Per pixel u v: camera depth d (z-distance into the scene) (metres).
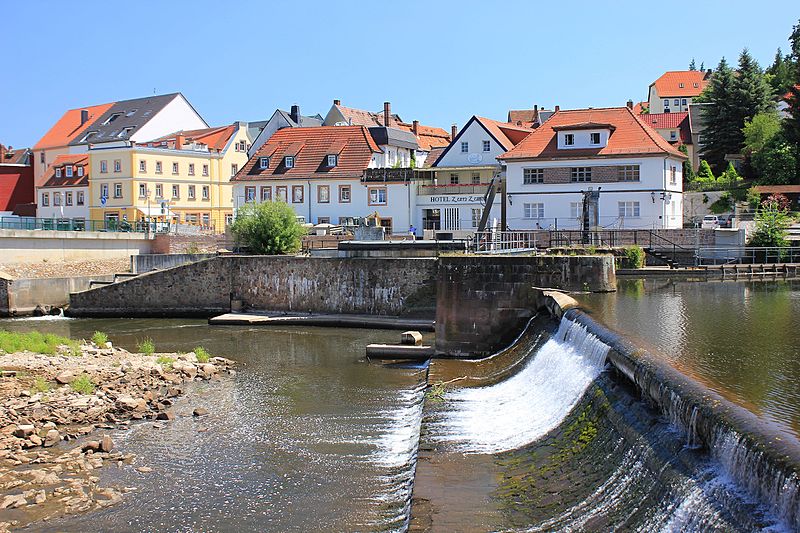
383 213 71.25
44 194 95.88
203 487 17.86
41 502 16.98
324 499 16.86
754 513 9.52
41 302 53.66
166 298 52.19
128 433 22.16
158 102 106.50
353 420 23.08
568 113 66.56
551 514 13.45
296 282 49.47
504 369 25.02
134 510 16.59
